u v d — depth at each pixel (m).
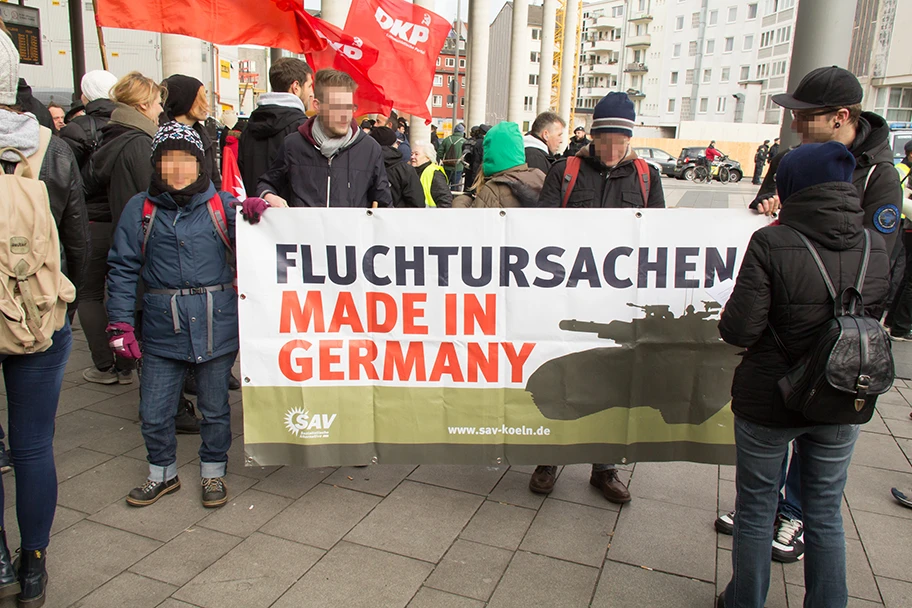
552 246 3.18
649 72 81.56
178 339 3.25
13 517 3.28
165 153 3.13
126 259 3.22
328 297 3.25
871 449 4.24
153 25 4.60
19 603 2.63
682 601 2.77
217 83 14.97
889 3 46.72
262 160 4.22
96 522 3.25
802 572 3.00
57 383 2.64
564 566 2.98
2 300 2.36
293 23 4.96
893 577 2.95
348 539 3.15
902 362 6.02
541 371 3.27
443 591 2.79
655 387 3.26
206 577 2.85
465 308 3.23
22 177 2.50
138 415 4.48
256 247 3.20
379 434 3.35
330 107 3.42
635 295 3.20
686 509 3.48
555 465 3.45
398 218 3.17
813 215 2.27
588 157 3.55
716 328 3.21
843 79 2.74
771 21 64.06
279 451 3.35
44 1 13.26
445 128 38.75
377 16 5.63
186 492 3.55
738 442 2.48
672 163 34.19
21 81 4.63
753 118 66.56
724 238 3.15
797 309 2.26
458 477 3.77
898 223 2.82
